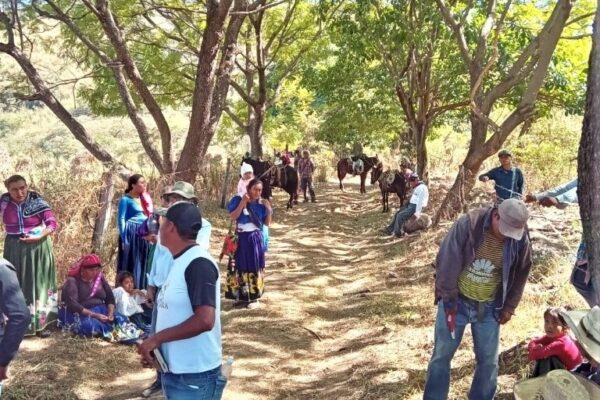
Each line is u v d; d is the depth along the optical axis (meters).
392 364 6.12
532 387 3.63
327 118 27.58
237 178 17.33
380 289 9.20
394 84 15.83
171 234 3.59
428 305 8.00
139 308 7.06
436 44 15.55
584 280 4.71
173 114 34.69
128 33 15.88
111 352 6.52
